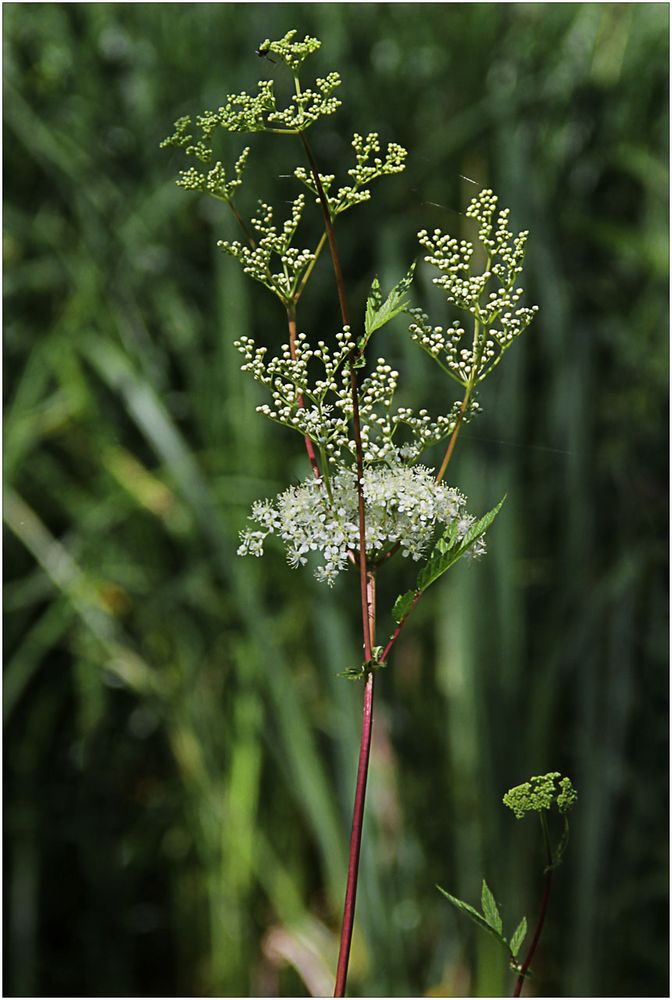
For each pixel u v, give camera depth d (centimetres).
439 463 188
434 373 196
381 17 231
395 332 201
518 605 186
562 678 198
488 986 182
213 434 206
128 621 210
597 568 203
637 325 220
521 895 183
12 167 222
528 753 184
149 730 209
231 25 221
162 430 190
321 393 103
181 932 203
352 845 100
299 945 188
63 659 214
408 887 189
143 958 207
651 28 232
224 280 204
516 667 183
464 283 103
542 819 102
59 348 206
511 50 233
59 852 209
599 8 235
